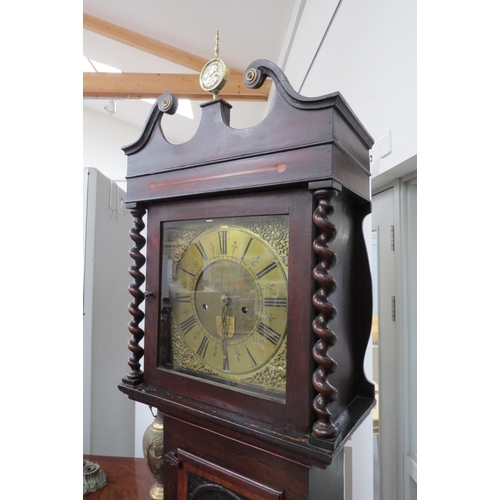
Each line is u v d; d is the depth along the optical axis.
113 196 1.71
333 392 0.52
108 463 1.20
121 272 1.81
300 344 0.55
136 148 0.76
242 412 0.61
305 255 0.55
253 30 2.31
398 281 1.07
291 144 0.55
